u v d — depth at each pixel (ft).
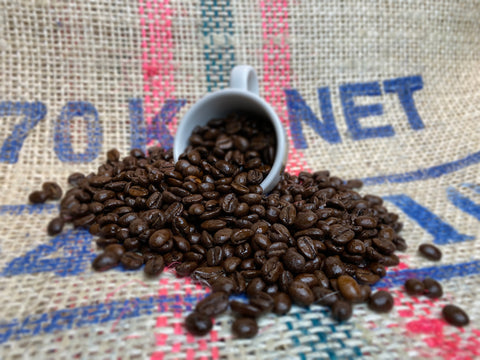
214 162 0.81
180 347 0.51
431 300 0.63
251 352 0.51
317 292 0.59
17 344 0.49
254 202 0.73
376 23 1.18
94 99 1.06
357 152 1.14
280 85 1.17
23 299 0.57
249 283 0.61
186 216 0.71
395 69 1.21
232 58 1.14
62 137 1.01
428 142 1.14
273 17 1.14
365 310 0.60
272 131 0.90
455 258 0.74
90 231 0.74
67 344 0.49
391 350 0.52
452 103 1.21
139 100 1.10
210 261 0.66
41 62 1.01
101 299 0.57
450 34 1.22
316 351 0.52
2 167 0.91
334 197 0.81
